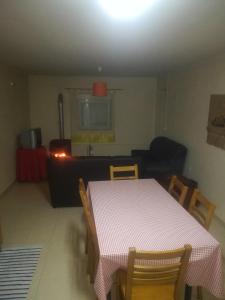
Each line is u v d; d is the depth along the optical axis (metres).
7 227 3.36
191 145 4.56
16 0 1.67
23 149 5.15
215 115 3.59
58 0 1.67
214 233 3.21
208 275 1.75
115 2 1.69
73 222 3.51
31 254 2.77
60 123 6.46
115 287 1.99
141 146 6.92
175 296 1.65
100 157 3.79
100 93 4.22
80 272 2.48
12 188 4.88
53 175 3.74
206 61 3.91
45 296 2.18
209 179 3.87
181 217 2.11
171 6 1.75
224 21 2.08
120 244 1.71
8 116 4.84
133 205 2.34
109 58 3.90
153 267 1.54
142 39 2.69
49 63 4.46
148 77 6.60
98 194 2.60
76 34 2.52
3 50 3.33
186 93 4.75
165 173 4.57
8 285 2.32
